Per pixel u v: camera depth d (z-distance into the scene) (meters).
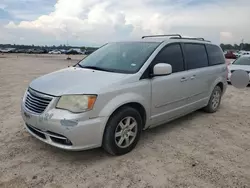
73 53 73.62
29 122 3.35
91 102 3.07
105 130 3.28
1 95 7.38
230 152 3.75
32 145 3.79
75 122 2.99
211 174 3.10
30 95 3.45
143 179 2.96
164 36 4.86
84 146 3.11
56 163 3.29
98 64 4.22
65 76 3.68
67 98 3.08
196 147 3.89
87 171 3.11
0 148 3.67
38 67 19.86
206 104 5.57
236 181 2.96
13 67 19.16
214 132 4.59
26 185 2.79
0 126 4.57
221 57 6.12
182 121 5.20
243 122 5.23
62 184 2.83
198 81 4.96
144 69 3.78
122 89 3.39
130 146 3.62
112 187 2.79
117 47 4.59
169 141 4.10
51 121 3.04
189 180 2.96
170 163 3.35
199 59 5.15
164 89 4.06
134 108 3.72
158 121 4.16
